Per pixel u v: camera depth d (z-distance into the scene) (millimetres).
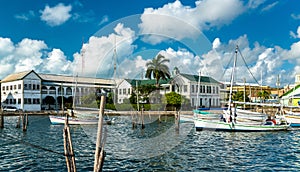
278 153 21828
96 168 7773
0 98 77500
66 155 9234
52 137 30906
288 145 25609
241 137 30375
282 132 35188
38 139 29359
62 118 44031
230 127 33875
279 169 17000
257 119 36344
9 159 19016
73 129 32531
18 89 70125
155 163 16781
